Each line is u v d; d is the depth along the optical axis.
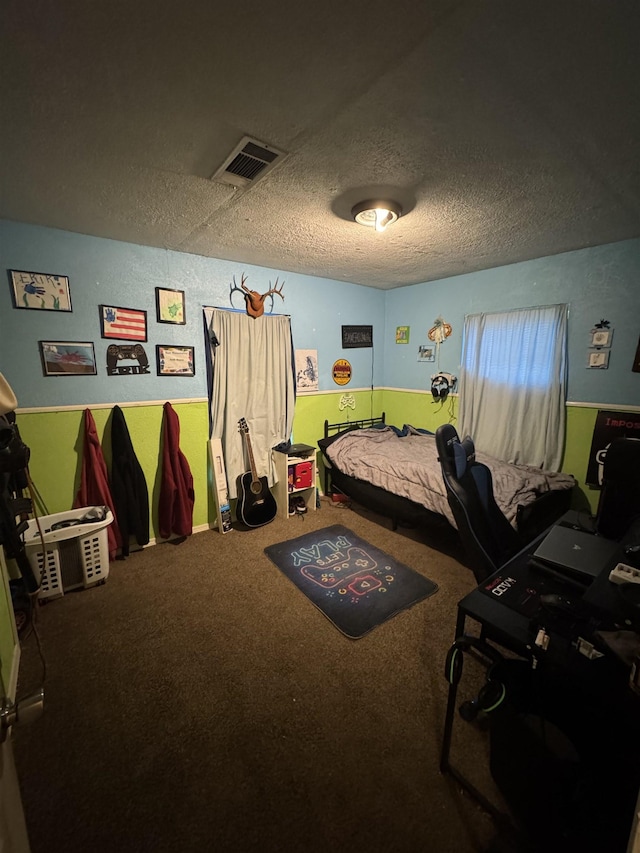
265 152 1.45
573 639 0.93
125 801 1.20
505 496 2.41
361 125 1.29
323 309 3.74
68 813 1.17
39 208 1.97
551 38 0.92
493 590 1.17
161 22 0.87
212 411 3.06
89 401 2.53
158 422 2.82
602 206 1.95
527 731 1.19
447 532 2.62
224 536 3.03
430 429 4.02
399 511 2.93
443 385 3.75
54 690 1.61
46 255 2.28
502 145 1.40
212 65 1.01
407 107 1.19
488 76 1.06
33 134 1.32
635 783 0.91
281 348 3.40
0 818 0.61
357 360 4.14
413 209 1.99
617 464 1.47
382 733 1.42
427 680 1.65
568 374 2.91
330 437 3.82
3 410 1.08
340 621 2.02
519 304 3.14
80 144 1.38
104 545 2.35
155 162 1.51
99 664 1.74
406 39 0.93
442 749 1.26
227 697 1.57
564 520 1.66
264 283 3.26
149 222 2.17
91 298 2.46
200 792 1.23
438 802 1.19
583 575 1.16
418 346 4.04
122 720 1.47
